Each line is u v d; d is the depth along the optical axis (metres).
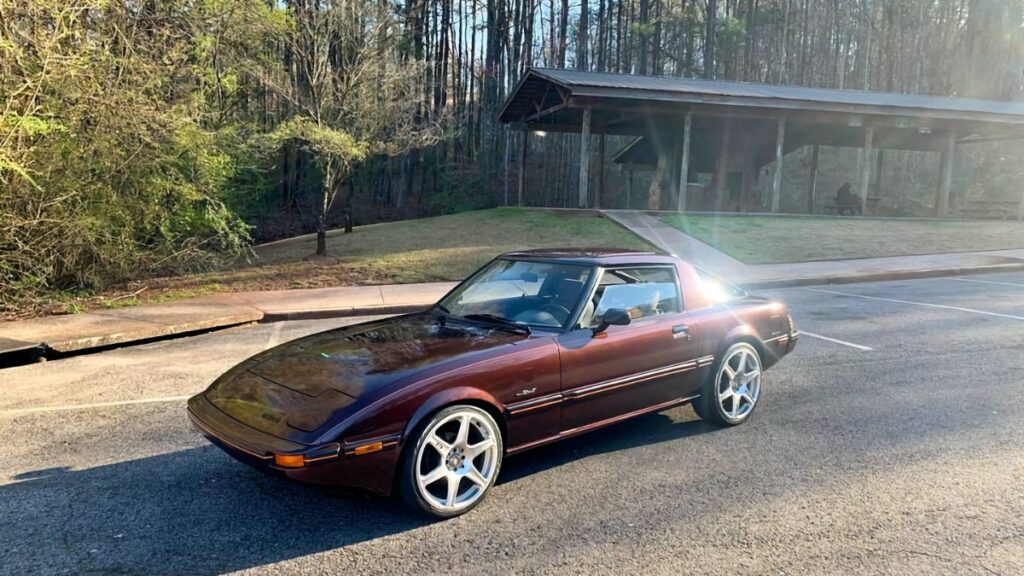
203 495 3.67
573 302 4.13
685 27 40.12
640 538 3.15
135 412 5.29
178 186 12.54
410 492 3.22
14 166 8.77
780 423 4.94
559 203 39.81
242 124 16.78
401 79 17.73
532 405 3.69
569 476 3.93
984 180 37.81
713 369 4.77
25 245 10.03
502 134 40.53
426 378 3.29
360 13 15.79
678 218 20.23
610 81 20.78
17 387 6.16
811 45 47.16
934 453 4.28
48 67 9.45
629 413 4.30
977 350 7.40
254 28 15.91
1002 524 3.29
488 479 3.52
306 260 15.70
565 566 2.90
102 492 3.71
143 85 11.57
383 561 2.94
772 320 5.35
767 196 37.62
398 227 21.22
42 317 9.42
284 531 3.24
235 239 13.94
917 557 2.96
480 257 15.26
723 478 3.89
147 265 12.92
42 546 3.08
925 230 20.22
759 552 3.01
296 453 2.90
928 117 22.58
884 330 8.61
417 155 38.03
